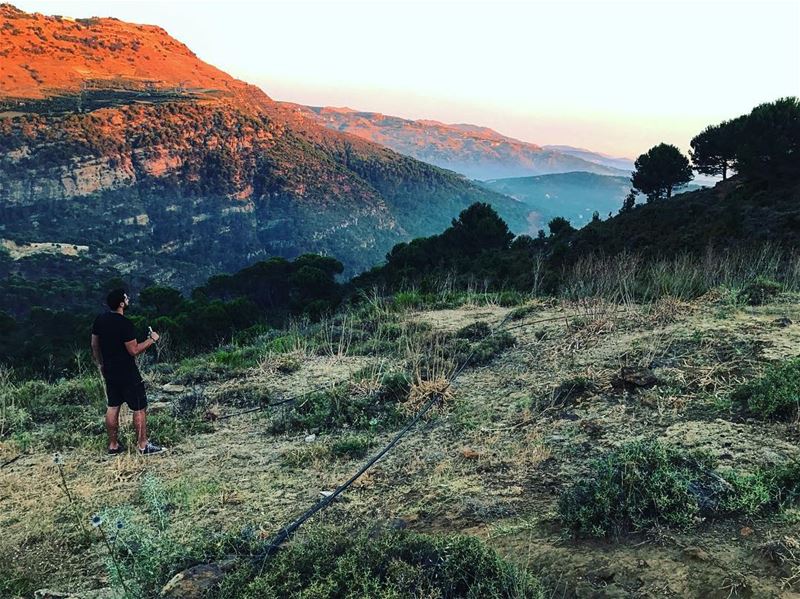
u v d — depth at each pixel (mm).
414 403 6184
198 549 3537
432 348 8117
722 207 34844
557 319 8523
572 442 4434
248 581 2980
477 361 7324
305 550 3127
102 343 5480
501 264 25828
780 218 25969
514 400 5758
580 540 3012
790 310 6805
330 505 4133
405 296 12586
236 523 4004
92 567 3678
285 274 40938
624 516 3055
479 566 2695
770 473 3182
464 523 3539
